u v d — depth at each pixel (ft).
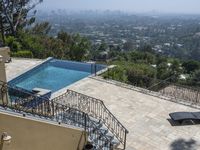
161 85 49.90
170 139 30.89
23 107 24.34
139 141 30.35
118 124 31.35
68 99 39.47
